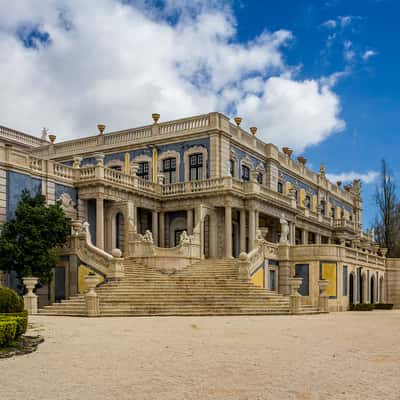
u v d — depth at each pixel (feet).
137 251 102.22
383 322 71.51
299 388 29.07
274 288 105.81
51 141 145.38
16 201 93.30
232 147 130.11
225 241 118.32
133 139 134.21
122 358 37.73
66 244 93.35
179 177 127.24
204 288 87.04
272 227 140.05
